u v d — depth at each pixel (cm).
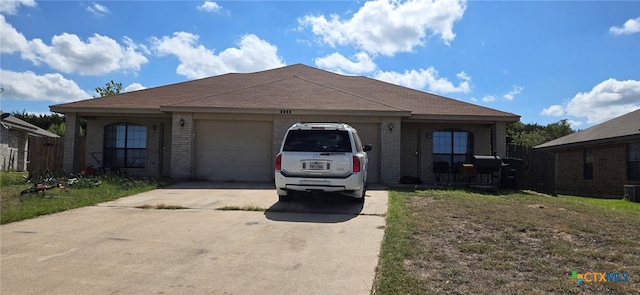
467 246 493
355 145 805
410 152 1551
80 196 882
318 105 1348
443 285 369
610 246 505
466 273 402
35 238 538
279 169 784
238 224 637
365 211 752
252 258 458
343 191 772
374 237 555
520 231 578
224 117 1337
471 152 1549
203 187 1125
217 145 1349
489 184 1294
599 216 703
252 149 1353
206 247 501
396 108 1338
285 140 807
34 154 1400
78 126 1448
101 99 1512
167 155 1538
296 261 448
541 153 1325
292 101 1392
